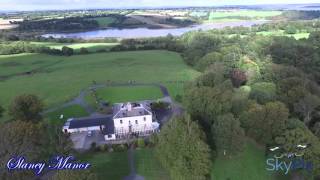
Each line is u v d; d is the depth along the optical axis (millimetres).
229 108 119188
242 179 94812
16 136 92312
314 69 199250
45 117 141500
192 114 120375
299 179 93625
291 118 111938
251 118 108562
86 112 146625
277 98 134000
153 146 109750
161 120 134000
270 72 160375
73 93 174625
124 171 96938
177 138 92562
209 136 110125
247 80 162250
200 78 151625
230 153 101000
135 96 166500
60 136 101812
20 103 124875
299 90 131875
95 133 122938
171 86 182625
